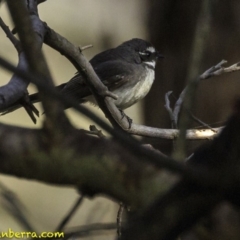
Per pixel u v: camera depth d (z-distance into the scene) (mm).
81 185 3697
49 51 22328
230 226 3826
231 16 12930
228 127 3355
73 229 5602
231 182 3184
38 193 19156
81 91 12266
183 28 13836
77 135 3682
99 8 22719
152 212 3307
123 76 13047
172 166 3248
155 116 14375
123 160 3646
